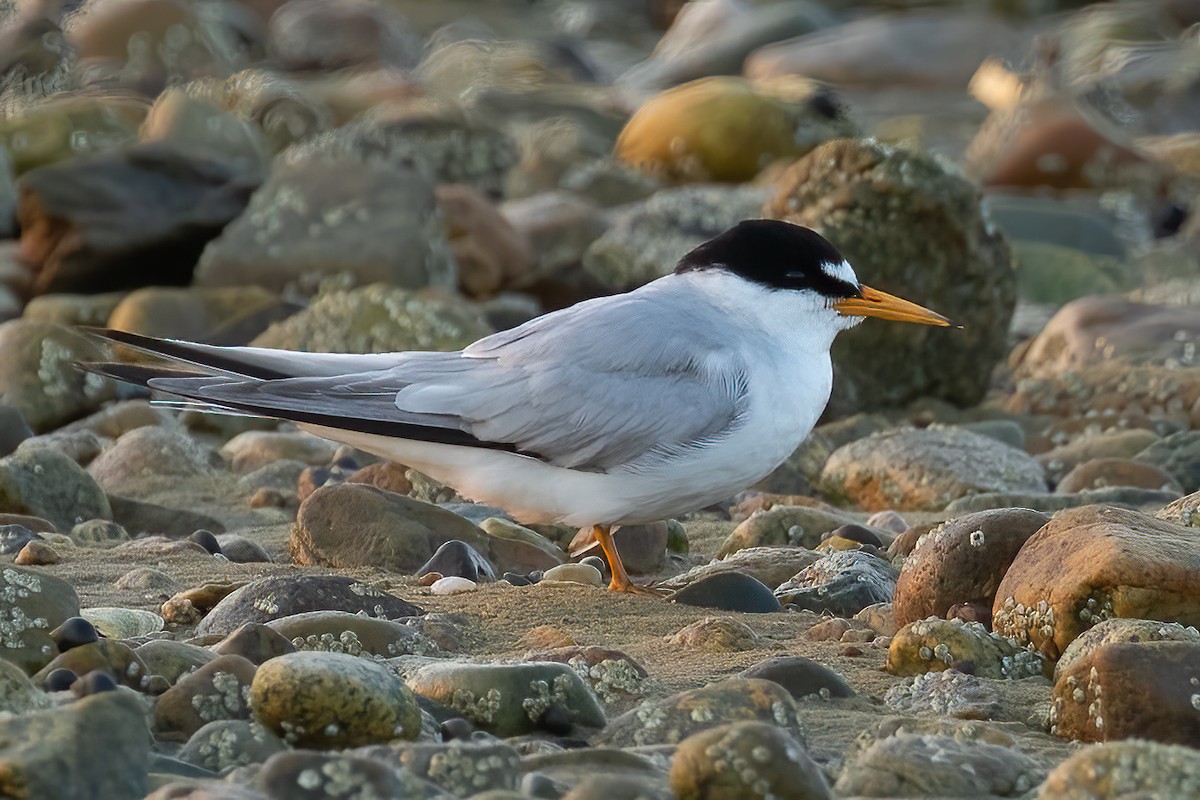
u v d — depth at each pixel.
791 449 9.63
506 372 9.23
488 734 6.61
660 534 10.66
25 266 19.44
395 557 9.81
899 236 15.97
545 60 35.72
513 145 26.78
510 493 9.35
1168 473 12.61
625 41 42.44
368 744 6.27
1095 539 7.65
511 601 8.95
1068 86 31.66
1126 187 25.89
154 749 6.31
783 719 6.66
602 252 20.97
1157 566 7.38
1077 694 6.77
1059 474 13.49
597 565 10.30
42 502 11.00
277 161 21.98
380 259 18.52
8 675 6.29
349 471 12.48
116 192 19.36
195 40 28.62
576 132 28.55
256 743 6.18
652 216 21.83
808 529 10.66
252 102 26.94
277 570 9.68
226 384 9.12
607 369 9.16
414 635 7.85
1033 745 6.69
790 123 26.20
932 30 36.47
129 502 11.54
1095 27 35.28
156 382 9.08
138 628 8.33
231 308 17.75
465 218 20.73
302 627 7.68
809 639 8.44
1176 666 6.59
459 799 5.61
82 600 8.90
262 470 12.80
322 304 16.72
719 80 27.78
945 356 16.27
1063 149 26.12
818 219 16.09
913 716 7.03
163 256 19.42
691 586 9.16
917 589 8.34
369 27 35.16
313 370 9.39
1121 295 20.03
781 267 9.62
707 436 9.19
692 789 5.71
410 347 16.30
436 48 36.50
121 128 23.45
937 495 12.34
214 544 10.37
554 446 9.16
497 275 20.64
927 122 31.09
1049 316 20.27
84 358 15.09
